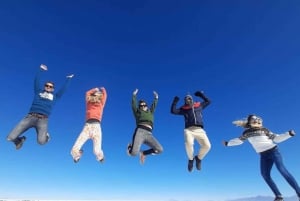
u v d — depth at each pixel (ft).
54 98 15.64
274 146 13.12
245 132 14.21
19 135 14.47
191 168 16.48
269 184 13.20
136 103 16.60
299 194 11.94
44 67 16.02
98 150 15.24
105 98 16.67
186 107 16.79
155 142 15.71
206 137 16.22
